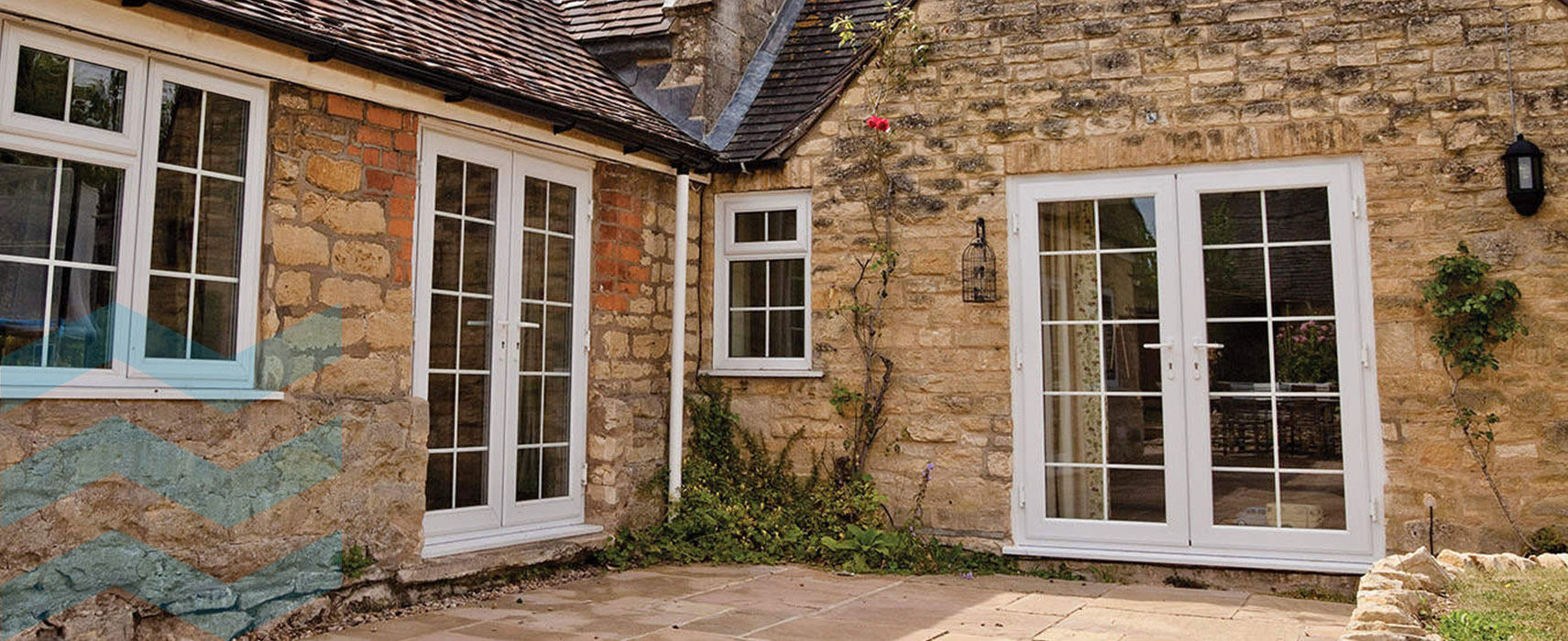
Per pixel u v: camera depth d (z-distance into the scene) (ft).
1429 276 21.21
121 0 14.78
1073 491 23.44
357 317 18.42
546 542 22.04
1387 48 21.90
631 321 24.67
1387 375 21.34
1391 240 21.50
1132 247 23.40
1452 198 21.22
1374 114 21.80
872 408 24.77
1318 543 21.58
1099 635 17.22
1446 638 13.71
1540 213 20.66
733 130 27.45
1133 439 23.06
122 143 15.40
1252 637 17.08
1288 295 22.21
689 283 26.43
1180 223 22.98
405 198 19.39
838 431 25.23
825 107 25.90
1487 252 20.86
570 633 17.08
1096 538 23.09
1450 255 21.08
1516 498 20.43
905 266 24.95
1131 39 23.59
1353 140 21.80
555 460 22.99
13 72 14.28
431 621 17.97
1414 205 21.43
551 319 22.94
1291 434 21.98
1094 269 23.65
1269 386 22.16
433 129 20.13
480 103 20.36
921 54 25.13
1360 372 21.56
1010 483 23.71
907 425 24.59
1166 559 22.36
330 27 17.74
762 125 27.25
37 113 14.56
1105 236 23.62
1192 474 22.48
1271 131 22.31
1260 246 22.47
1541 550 20.08
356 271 18.44
